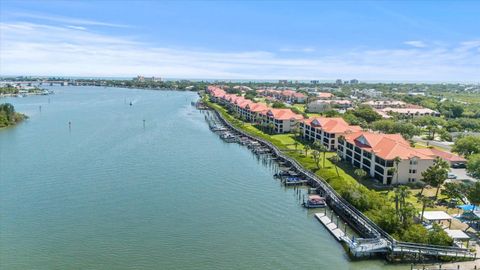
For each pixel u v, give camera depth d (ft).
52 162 433.48
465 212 272.92
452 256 224.33
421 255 226.99
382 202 285.23
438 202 300.81
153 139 586.45
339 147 462.19
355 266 222.69
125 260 224.53
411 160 345.31
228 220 281.95
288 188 361.30
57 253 231.09
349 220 281.54
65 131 645.51
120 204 308.60
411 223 249.96
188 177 386.32
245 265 220.84
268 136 595.47
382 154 353.72
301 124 611.06
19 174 385.29
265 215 293.64
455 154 455.22
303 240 253.44
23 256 227.61
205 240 249.96
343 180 344.90
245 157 483.10
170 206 306.35
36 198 318.86
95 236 252.83
